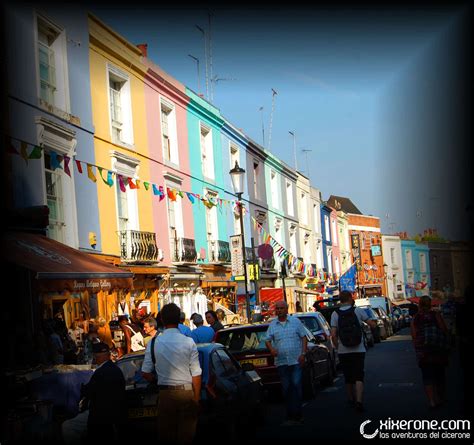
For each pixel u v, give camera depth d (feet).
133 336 54.75
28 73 50.49
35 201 49.67
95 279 40.91
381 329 106.42
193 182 86.12
